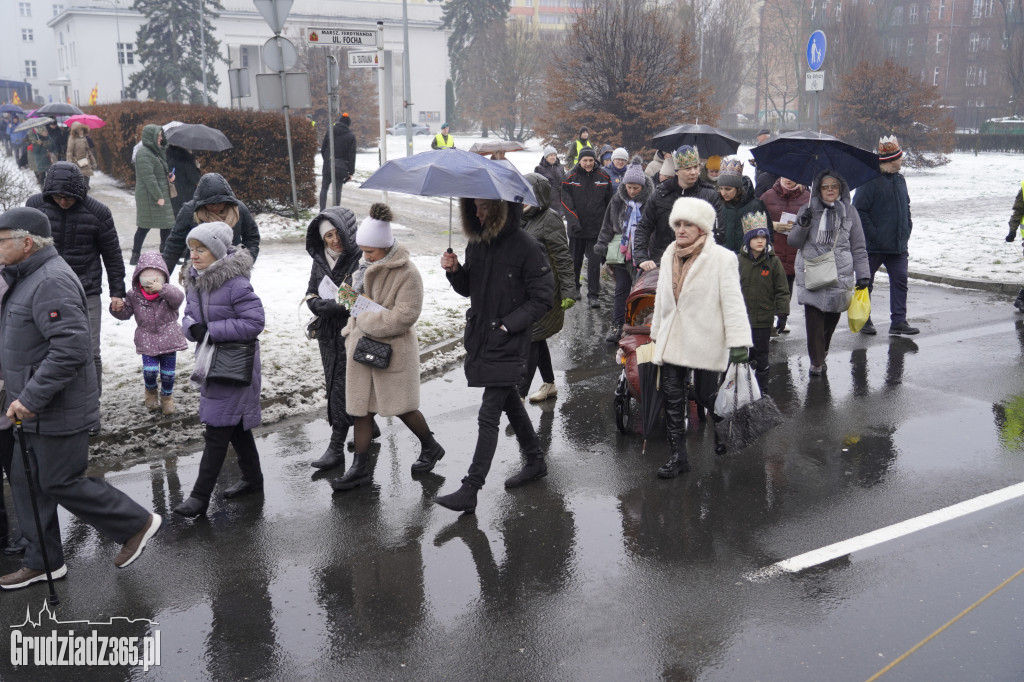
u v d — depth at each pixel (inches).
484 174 193.8
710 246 224.4
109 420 266.4
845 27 1967.3
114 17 2723.9
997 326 394.3
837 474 229.8
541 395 300.2
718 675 142.5
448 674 145.2
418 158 201.6
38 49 3804.1
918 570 175.9
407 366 226.4
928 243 621.0
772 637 153.4
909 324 405.4
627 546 191.2
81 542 200.2
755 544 190.4
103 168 952.3
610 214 370.3
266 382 302.7
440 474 237.0
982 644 148.9
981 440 251.3
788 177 326.3
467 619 162.6
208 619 165.0
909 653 146.7
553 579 177.2
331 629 160.2
